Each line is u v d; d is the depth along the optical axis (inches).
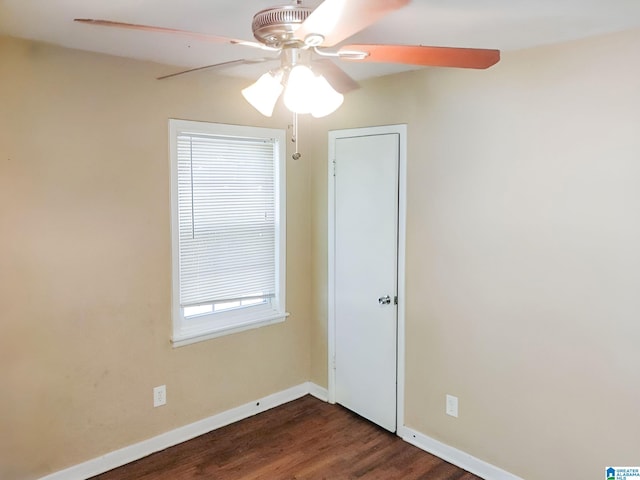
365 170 127.5
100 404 109.1
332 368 143.6
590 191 88.4
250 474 110.1
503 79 98.3
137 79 108.3
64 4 72.2
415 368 120.7
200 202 123.1
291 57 61.7
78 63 99.7
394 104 119.3
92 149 103.2
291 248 143.3
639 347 84.5
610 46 84.2
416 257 117.8
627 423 87.0
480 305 106.3
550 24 79.3
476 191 104.9
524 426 101.1
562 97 90.5
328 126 137.8
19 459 99.1
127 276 110.7
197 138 120.8
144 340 114.9
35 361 99.5
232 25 82.0
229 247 130.3
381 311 126.6
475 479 108.1
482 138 102.8
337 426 131.6
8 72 91.9
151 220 113.4
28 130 94.9
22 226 95.7
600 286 88.4
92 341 106.7
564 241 92.4
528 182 96.4
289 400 146.9
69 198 101.0
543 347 97.0
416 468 112.5
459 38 87.4
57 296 101.1
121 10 74.8
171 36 89.5
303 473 110.5
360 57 64.0
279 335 143.0
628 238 84.5
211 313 129.2
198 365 125.6
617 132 84.5
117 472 110.3
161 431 119.9
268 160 136.3
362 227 129.7
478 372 108.0
